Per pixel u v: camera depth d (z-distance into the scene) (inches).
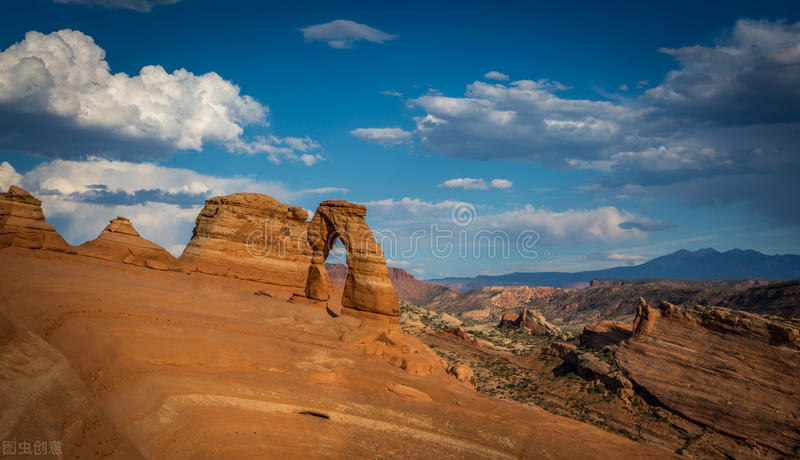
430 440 1139.9
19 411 710.5
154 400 930.1
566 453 1156.5
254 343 1274.6
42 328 994.1
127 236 1915.6
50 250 1590.8
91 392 877.8
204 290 1704.0
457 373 1966.0
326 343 1448.1
